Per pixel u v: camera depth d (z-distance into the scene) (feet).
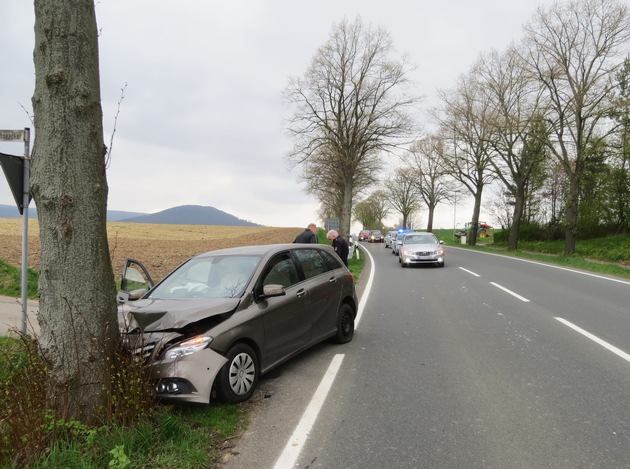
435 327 25.31
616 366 17.53
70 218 11.47
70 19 11.44
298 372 17.58
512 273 54.65
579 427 12.36
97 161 12.05
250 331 14.93
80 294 11.54
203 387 12.72
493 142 103.71
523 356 19.17
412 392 15.25
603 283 43.42
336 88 92.99
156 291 17.72
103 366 11.73
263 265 17.21
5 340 18.76
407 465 10.60
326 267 21.76
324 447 11.51
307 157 96.12
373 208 321.52
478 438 11.87
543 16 76.18
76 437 10.81
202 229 191.31
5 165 16.87
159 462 10.46
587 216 103.45
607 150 92.27
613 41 72.28
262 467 10.59
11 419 10.42
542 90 83.76
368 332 24.44
